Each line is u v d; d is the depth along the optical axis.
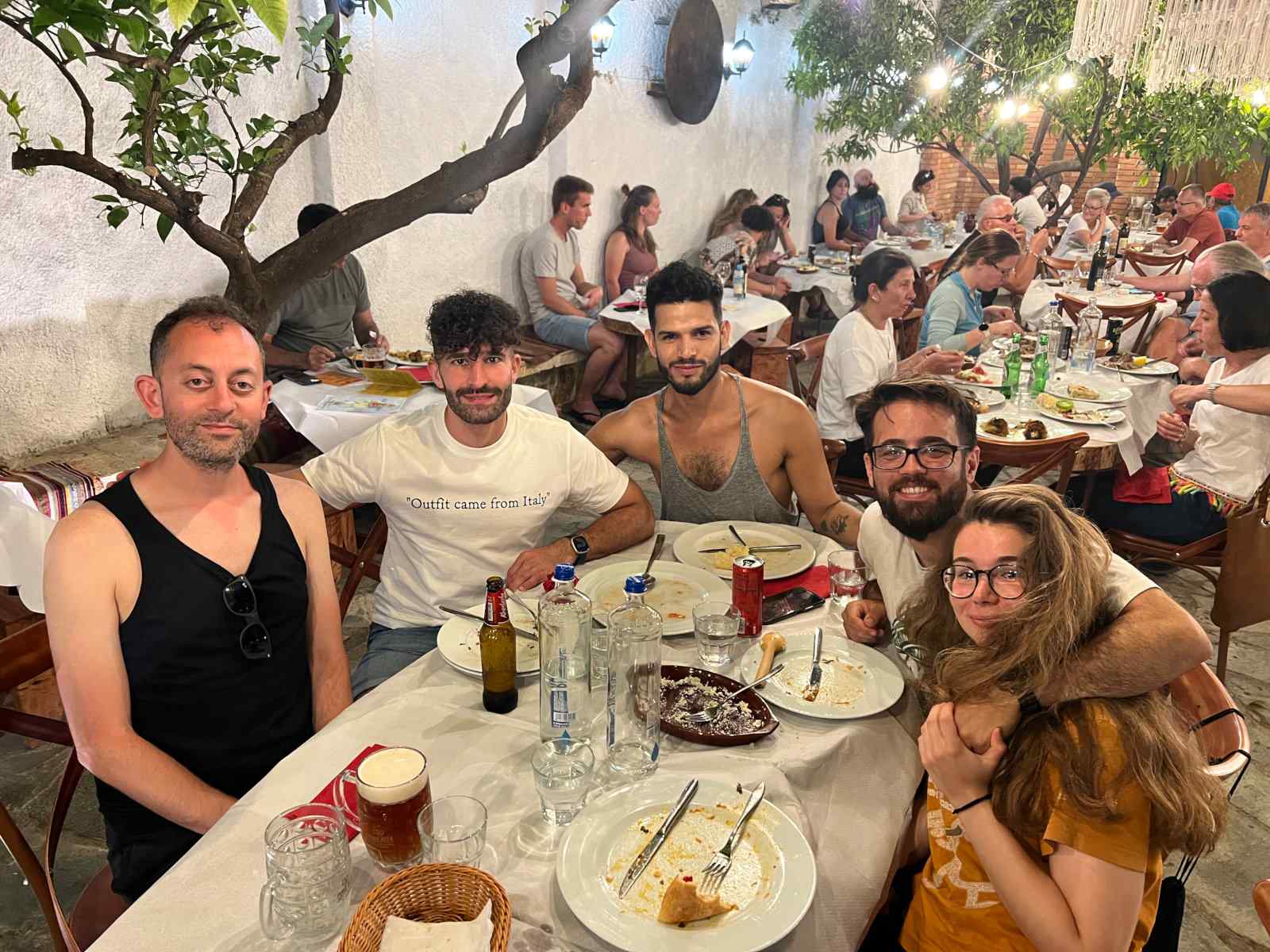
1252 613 2.38
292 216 4.38
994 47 7.84
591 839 1.14
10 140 3.20
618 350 5.27
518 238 5.80
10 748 2.54
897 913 1.41
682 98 6.92
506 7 5.38
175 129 1.94
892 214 10.50
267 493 1.58
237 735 1.53
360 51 4.43
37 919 1.97
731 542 2.06
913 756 1.38
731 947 0.99
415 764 1.11
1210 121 7.93
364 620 3.21
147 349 3.85
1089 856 1.01
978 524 1.18
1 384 3.34
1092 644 1.11
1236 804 2.40
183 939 1.02
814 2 7.77
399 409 3.13
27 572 2.25
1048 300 5.20
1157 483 3.14
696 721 1.41
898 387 1.56
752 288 6.55
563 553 1.92
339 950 0.92
